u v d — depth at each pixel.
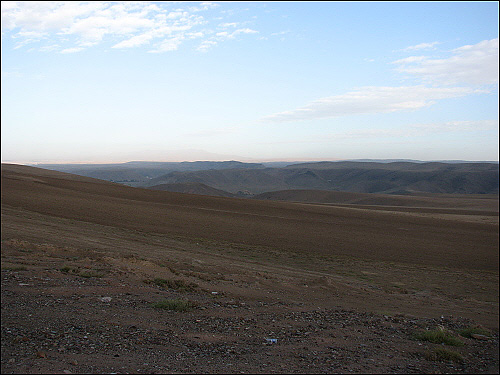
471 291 27.56
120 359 6.46
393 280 29.33
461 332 12.00
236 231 52.09
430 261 41.81
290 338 9.08
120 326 8.52
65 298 10.51
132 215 56.00
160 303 10.92
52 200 59.66
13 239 23.27
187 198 88.00
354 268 33.78
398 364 7.86
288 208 86.50
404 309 16.98
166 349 7.34
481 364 8.67
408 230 64.62
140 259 21.23
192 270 21.31
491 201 167.38
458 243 54.50
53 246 22.67
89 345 7.04
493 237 61.44
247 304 13.03
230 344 8.10
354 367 7.29
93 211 54.72
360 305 16.59
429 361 8.39
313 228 60.41
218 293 14.37
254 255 35.84
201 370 6.31
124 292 12.25
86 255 21.27
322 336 9.54
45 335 7.33
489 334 12.10
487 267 40.56
